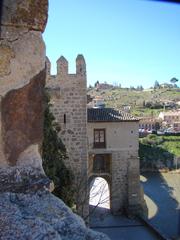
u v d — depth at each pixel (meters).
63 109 30.89
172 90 167.88
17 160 3.29
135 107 131.38
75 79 30.92
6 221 2.48
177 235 30.14
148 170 64.50
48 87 30.67
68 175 23.42
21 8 3.33
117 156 39.34
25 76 3.34
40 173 3.23
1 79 3.26
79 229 2.47
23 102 3.33
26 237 2.30
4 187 3.04
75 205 27.08
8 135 3.26
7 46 3.29
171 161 65.12
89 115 39.59
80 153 30.94
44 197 2.97
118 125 39.34
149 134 73.69
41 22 3.39
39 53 3.39
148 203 44.31
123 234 32.75
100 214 37.38
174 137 71.56
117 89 175.88
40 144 3.43
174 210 40.84
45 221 2.54
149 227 34.12
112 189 39.22
